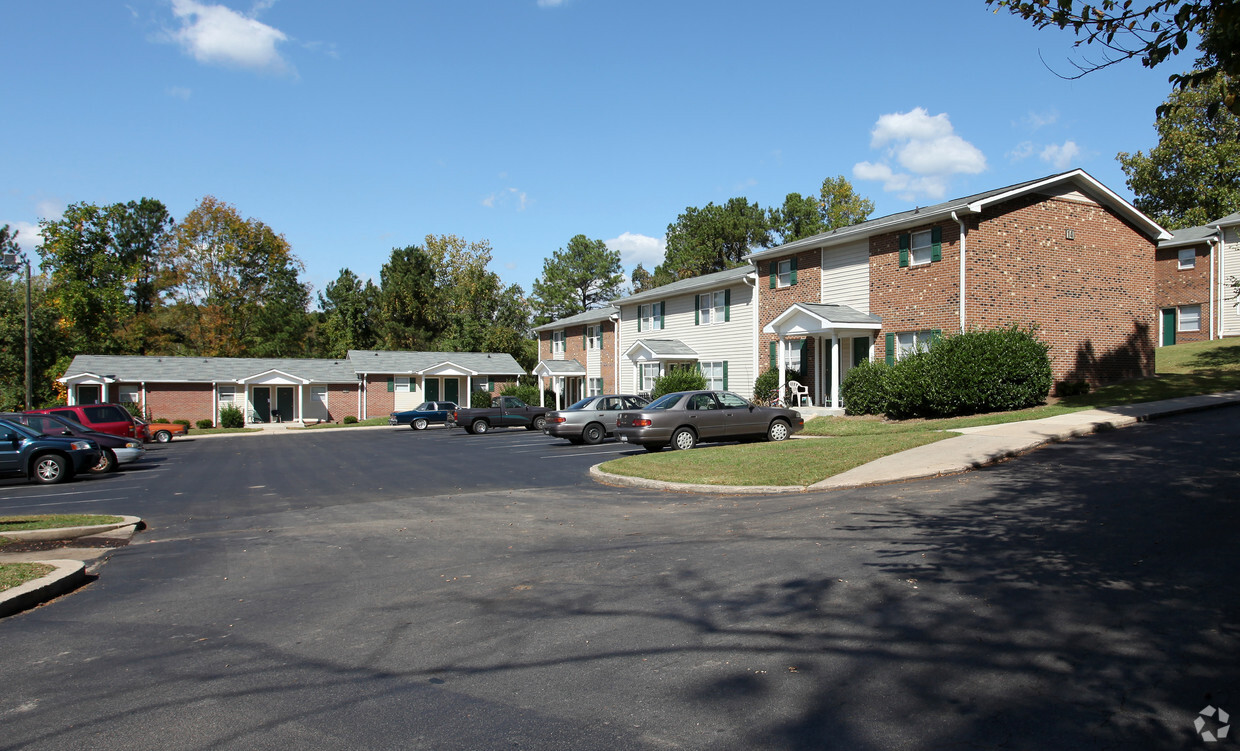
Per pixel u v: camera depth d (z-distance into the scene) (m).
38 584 7.04
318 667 5.02
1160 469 10.16
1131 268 23.80
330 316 69.12
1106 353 23.16
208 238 64.75
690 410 18.05
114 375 43.97
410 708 4.28
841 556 7.25
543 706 4.25
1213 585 5.63
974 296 21.02
